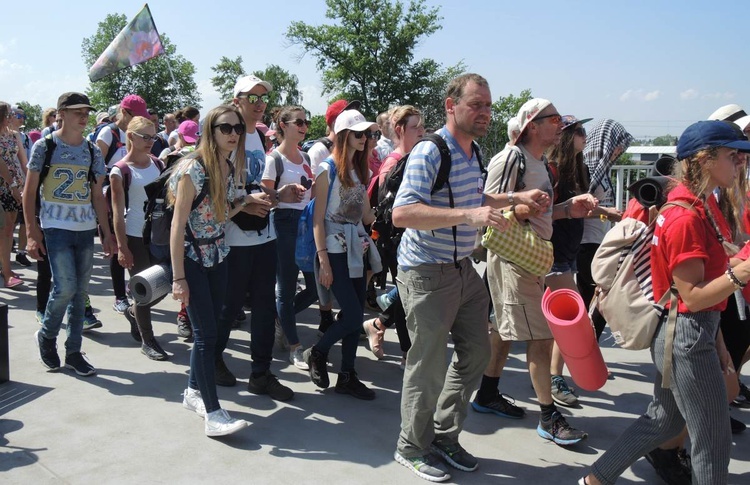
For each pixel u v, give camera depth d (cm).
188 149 434
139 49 727
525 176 355
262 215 387
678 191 260
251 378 418
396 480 315
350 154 417
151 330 479
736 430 383
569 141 404
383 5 4644
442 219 275
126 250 483
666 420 278
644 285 275
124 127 652
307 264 434
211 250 350
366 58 4569
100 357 476
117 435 351
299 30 4606
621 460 289
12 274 684
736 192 295
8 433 349
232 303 409
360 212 430
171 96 5919
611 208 408
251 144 486
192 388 389
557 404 422
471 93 295
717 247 254
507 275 353
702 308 246
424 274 305
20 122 782
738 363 389
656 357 268
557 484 320
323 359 427
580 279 477
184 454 332
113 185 479
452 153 303
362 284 441
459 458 329
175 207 334
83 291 439
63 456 326
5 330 418
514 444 363
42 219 426
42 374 437
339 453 341
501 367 399
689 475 321
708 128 249
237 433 359
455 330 328
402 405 322
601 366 304
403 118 469
